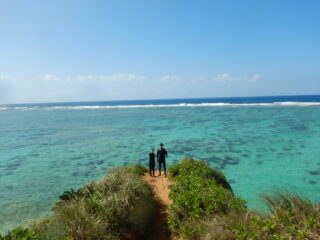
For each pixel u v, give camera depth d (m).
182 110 74.06
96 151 23.02
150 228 6.66
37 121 53.00
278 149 21.47
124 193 6.90
